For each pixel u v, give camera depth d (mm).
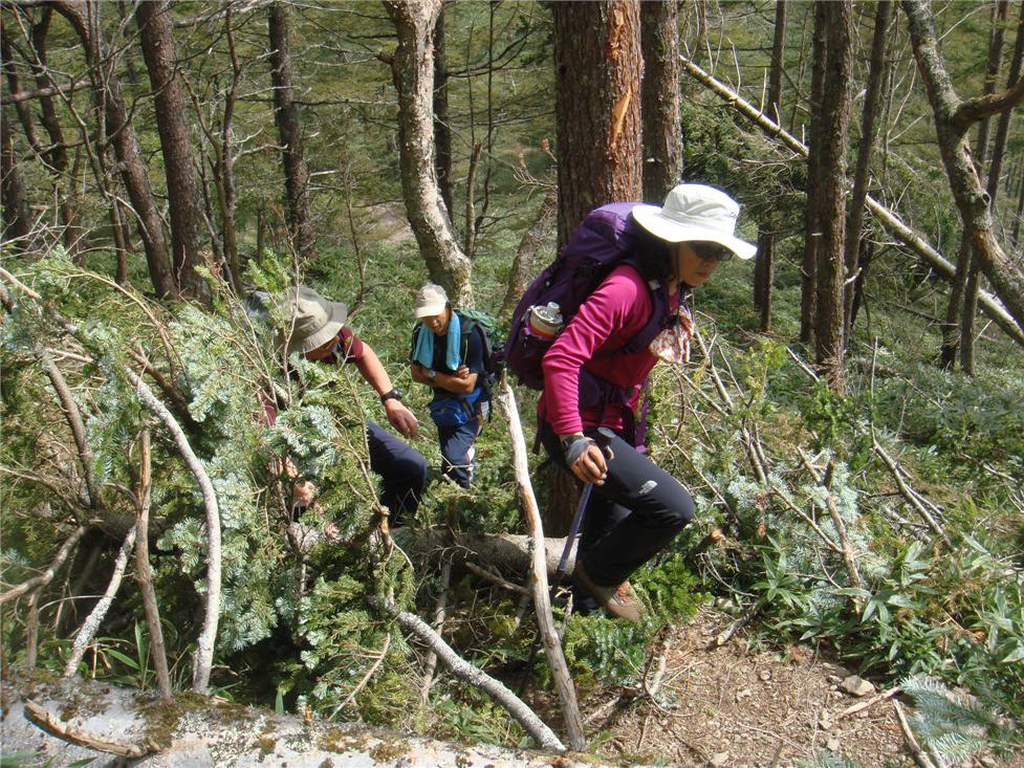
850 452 4953
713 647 3584
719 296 18141
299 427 3229
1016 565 4312
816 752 3021
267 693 3363
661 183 6578
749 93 16516
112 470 3221
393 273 14430
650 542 3254
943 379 10234
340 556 3367
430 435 5609
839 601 3623
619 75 3969
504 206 16094
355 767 2332
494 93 16516
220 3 10664
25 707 2197
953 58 15578
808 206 12984
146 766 2375
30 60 11023
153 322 3387
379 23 15617
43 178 11469
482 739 2939
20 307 3158
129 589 3551
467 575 3844
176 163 11086
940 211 14578
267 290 3641
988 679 3072
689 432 4387
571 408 2955
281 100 14211
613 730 3209
